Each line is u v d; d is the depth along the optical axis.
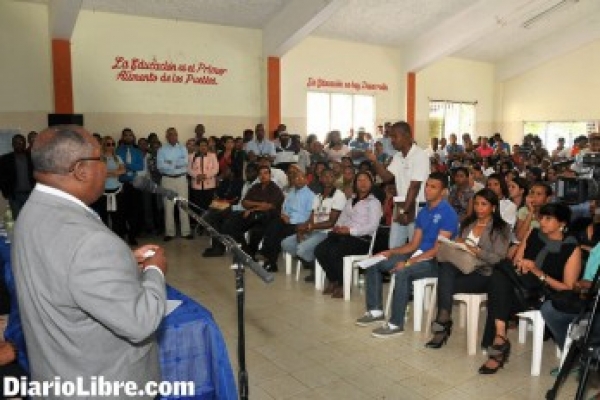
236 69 8.39
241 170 6.65
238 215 5.19
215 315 3.53
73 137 1.11
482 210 2.96
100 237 1.07
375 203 3.88
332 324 3.36
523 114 12.52
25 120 6.87
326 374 2.65
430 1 8.62
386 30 9.54
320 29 9.09
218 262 5.04
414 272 3.15
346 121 10.02
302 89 9.34
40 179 1.13
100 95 7.30
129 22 7.43
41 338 1.11
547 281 2.62
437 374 2.64
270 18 8.18
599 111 11.21
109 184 5.64
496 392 2.45
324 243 3.96
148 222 6.50
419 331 3.22
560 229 2.71
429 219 3.27
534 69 12.19
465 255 2.85
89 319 1.09
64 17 6.32
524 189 4.29
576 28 10.88
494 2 8.86
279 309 3.65
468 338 2.89
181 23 7.84
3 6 6.64
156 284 1.19
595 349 1.95
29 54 6.84
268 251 4.68
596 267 2.46
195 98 8.05
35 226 1.08
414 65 10.30
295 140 7.71
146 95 7.64
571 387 2.50
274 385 2.53
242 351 1.63
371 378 2.60
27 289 1.09
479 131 12.48
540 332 2.61
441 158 9.52
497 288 2.72
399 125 3.63
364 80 10.12
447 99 11.77
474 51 11.48
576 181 4.39
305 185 4.73
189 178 6.52
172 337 1.63
